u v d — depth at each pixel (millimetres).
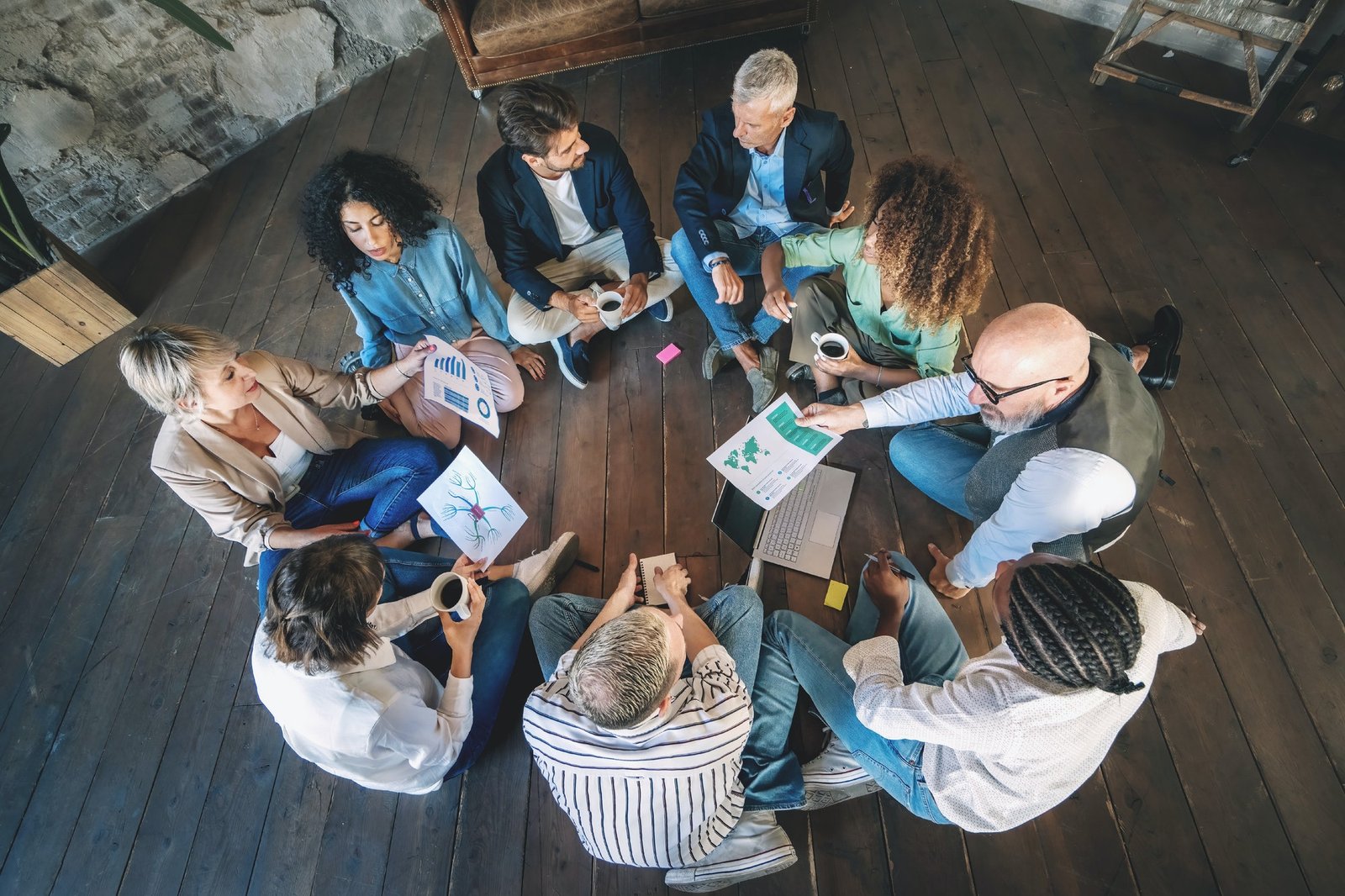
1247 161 2684
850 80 3139
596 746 1279
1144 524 2018
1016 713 1147
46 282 2547
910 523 2094
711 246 2100
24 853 1867
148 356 1506
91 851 1854
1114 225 2596
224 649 2109
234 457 1768
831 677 1614
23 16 2596
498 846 1773
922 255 1538
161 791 1915
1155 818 1666
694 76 3271
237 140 3320
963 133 2912
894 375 1908
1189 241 2529
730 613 1699
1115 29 3131
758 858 1550
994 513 1595
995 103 2990
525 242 2230
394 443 2057
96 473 2461
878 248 1604
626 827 1325
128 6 2791
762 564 2061
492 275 2744
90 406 2623
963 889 1639
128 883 1808
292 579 1284
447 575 1594
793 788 1614
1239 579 1921
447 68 3537
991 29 3230
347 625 1287
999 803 1235
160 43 2930
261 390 1777
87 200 3018
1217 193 2631
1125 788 1704
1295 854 1607
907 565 1844
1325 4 2346
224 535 1861
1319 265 2436
